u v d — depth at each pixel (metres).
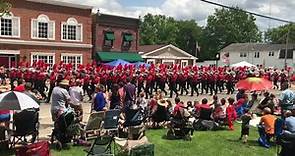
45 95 23.02
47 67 24.55
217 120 15.32
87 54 43.56
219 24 110.81
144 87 26.02
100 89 13.77
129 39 48.34
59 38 40.97
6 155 10.13
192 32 118.25
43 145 8.32
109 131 12.48
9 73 24.44
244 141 13.05
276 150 11.95
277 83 40.78
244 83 18.70
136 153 9.30
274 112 16.47
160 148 11.86
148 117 14.98
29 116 10.39
